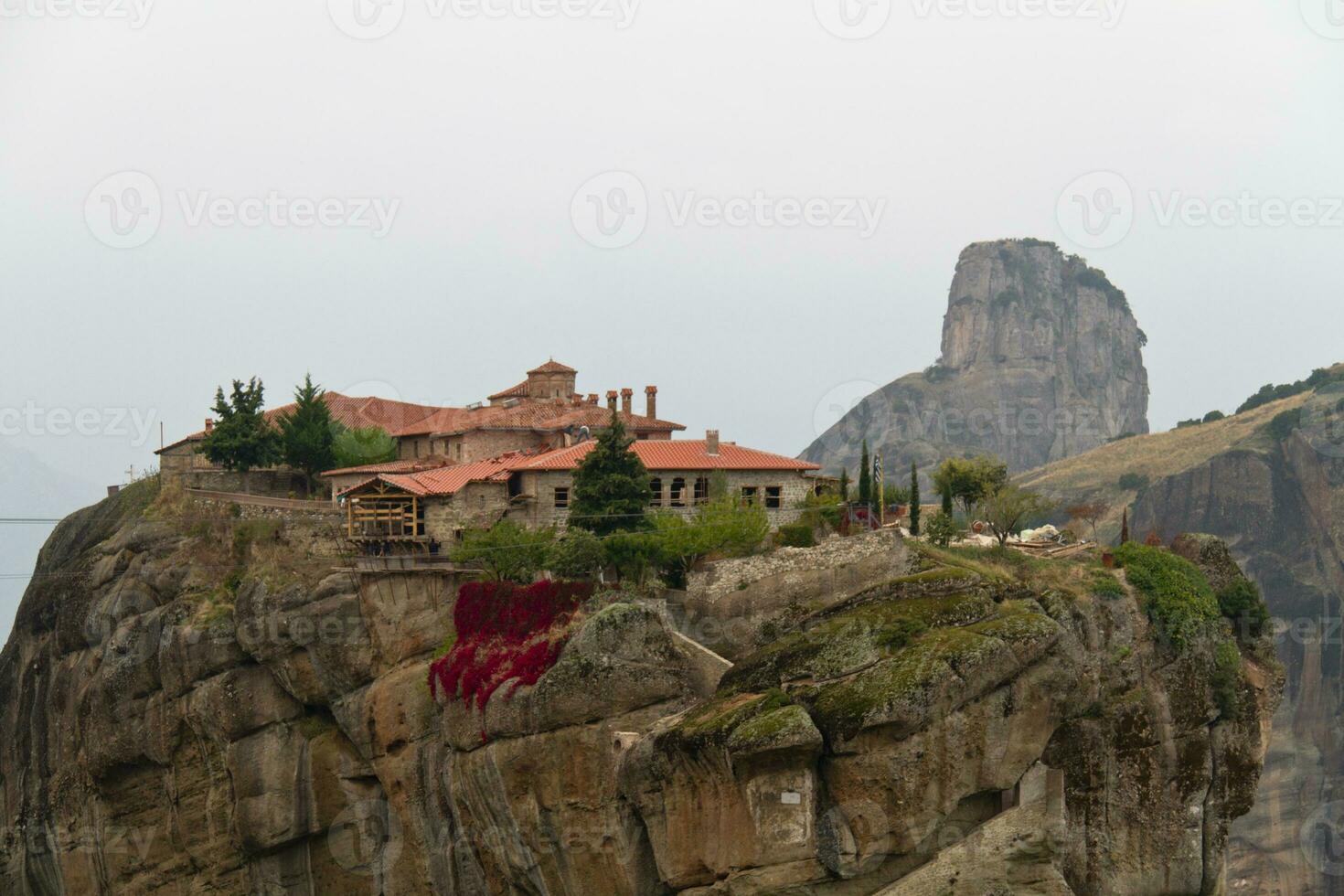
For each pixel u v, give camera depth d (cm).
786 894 6450
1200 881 7288
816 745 6381
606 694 7075
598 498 8288
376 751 8412
